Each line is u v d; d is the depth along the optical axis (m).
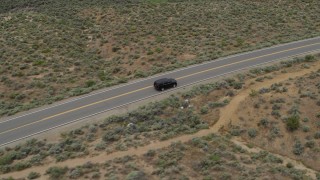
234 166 37.44
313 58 64.25
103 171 36.09
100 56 82.88
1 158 40.50
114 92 56.88
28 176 36.22
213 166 37.00
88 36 93.75
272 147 43.47
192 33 88.25
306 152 42.25
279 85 53.88
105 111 50.88
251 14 101.69
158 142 42.25
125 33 91.56
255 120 47.16
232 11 104.38
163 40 85.00
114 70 72.50
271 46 74.19
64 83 66.94
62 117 50.16
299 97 50.09
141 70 70.50
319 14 99.69
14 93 63.72
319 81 54.00
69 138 44.16
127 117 48.38
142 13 105.25
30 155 41.62
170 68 65.31
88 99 55.19
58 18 105.62
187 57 73.38
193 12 104.38
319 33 82.06
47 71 72.88
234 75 59.62
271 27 90.69
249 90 54.00
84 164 37.53
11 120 50.47
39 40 89.19
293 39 78.12
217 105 50.47
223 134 45.41
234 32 87.94
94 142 43.28
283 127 45.50
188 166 37.06
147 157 38.66
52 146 42.56
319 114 46.50
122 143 42.06
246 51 71.62
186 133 44.72
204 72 62.06
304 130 44.56
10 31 94.69
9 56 80.00
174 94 54.28
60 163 38.88
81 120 48.97
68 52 83.50
